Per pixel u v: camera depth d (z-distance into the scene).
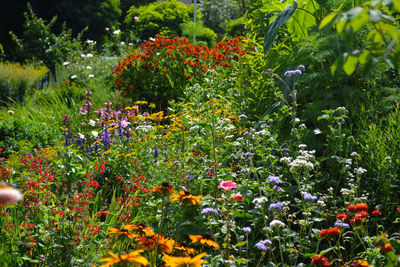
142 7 26.11
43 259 2.48
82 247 2.53
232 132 4.34
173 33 23.48
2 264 2.31
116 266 1.57
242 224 3.02
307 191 2.98
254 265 2.77
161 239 1.97
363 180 3.46
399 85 4.25
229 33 25.66
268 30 5.01
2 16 25.97
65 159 4.04
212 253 2.59
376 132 3.46
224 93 5.82
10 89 11.18
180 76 7.93
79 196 2.85
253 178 3.53
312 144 3.81
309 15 5.09
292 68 4.45
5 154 4.85
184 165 3.51
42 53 17.03
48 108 8.00
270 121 3.83
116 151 4.39
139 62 8.28
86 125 5.79
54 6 27.03
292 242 2.78
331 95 4.00
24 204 2.71
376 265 2.33
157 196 3.29
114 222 3.03
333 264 2.80
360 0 4.43
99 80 10.29
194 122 3.82
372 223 3.09
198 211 2.98
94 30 28.97
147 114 5.82
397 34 1.22
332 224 3.06
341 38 1.27
